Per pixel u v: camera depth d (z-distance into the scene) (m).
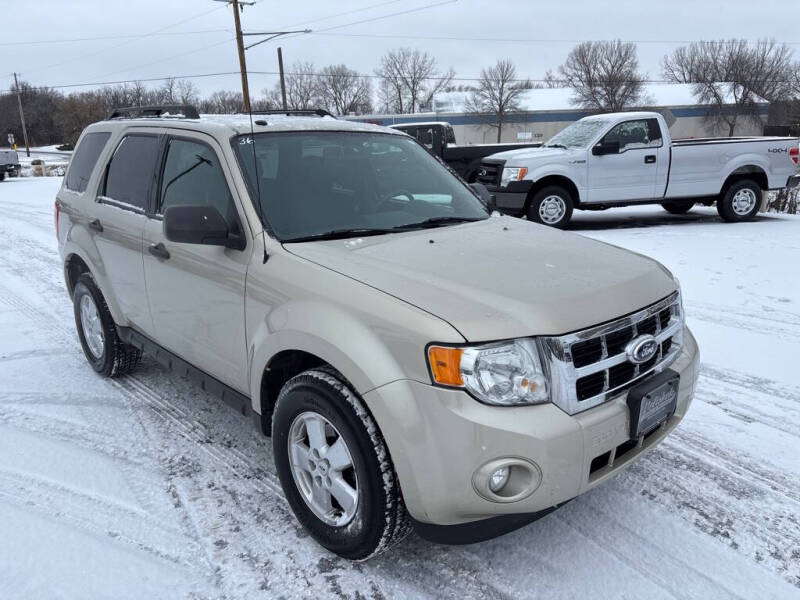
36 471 3.35
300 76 77.25
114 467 3.40
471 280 2.49
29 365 4.90
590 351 2.35
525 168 10.54
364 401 2.35
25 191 21.80
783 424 3.80
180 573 2.58
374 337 2.33
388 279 2.51
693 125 70.44
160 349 3.82
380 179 3.57
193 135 3.46
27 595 2.45
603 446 2.32
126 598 2.44
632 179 10.93
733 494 3.10
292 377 2.90
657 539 2.78
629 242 9.43
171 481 3.26
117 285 4.06
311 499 2.69
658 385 2.49
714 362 4.79
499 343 2.21
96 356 4.62
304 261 2.73
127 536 2.81
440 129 16.83
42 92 93.62
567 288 2.46
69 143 86.81
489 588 2.50
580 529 2.86
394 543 2.48
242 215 2.99
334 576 2.57
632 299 2.54
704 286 6.87
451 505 2.22
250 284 2.88
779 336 5.31
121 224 3.89
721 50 75.88
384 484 2.33
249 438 3.72
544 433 2.17
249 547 2.75
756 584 2.50
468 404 2.17
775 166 11.39
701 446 3.56
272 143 3.33
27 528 2.86
